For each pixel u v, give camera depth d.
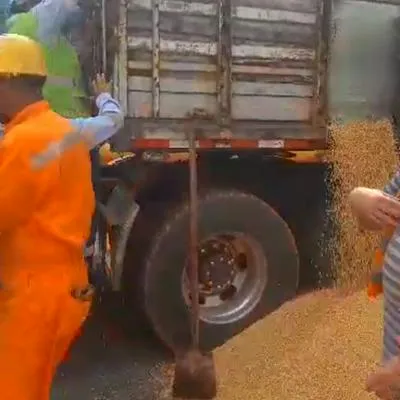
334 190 4.86
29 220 2.73
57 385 4.25
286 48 4.45
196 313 4.12
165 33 4.08
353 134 4.71
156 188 4.50
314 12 4.50
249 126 4.39
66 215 2.78
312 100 4.59
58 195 2.76
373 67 4.75
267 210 4.62
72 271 2.82
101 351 4.66
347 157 4.73
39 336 2.73
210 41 4.20
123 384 4.27
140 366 4.48
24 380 2.73
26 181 2.66
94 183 4.14
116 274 4.27
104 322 4.83
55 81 4.04
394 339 2.14
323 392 3.81
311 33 4.52
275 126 4.47
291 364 4.10
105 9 3.97
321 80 4.59
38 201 2.72
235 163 4.78
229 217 4.52
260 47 4.36
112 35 3.96
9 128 2.82
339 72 4.64
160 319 4.43
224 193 4.50
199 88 4.21
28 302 2.71
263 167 4.85
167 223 4.36
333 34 4.58
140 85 4.06
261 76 4.39
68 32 4.07
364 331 4.16
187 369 3.96
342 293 4.76
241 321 4.66
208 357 4.08
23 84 2.79
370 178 4.76
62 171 2.76
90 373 4.40
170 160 4.30
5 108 2.82
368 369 3.83
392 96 4.82
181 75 4.15
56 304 2.75
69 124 2.87
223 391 4.03
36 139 2.70
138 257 4.39
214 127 4.28
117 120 3.40
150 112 4.11
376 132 4.77
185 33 4.12
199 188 4.55
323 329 4.33
